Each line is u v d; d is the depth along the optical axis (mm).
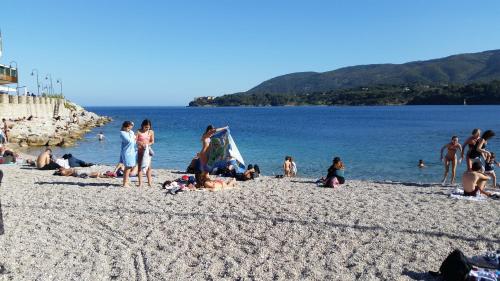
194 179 13414
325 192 12539
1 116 39375
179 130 55312
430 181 20156
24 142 33188
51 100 59281
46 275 6641
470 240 8148
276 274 6719
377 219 9469
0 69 45719
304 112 152500
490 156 13820
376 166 24984
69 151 32062
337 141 40219
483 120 77125
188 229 8828
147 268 6980
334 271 6832
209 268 6980
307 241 8125
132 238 8336
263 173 22484
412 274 6680
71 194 11883
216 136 15922
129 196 11625
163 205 10617
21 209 10281
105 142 39469
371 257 7359
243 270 6887
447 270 6406
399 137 44844
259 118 101625
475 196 11797
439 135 47094
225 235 8492
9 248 7734
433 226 8961
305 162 26484
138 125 72125
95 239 8289
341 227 8891
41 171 16500
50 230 8773
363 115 111562
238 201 11117
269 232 8633
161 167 23703
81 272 6770
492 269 6531
